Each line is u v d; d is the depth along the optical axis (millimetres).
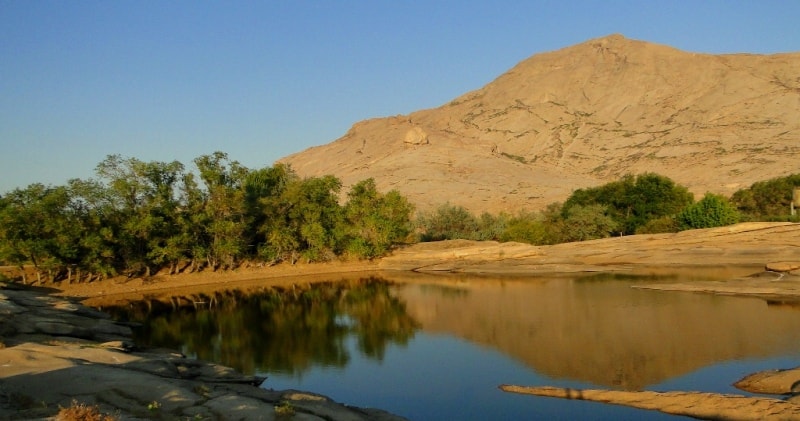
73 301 42719
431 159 145125
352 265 59750
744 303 32438
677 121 185000
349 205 62688
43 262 44594
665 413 17391
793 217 59188
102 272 46969
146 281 50375
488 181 127312
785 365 21719
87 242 45188
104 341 26922
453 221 71688
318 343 28844
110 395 14859
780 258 45406
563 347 25781
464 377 22422
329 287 48969
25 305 30797
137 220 48500
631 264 50125
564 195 112125
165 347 28125
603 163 167500
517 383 21406
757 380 19750
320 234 57594
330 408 16156
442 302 38844
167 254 50500
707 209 58125
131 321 35188
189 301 43438
